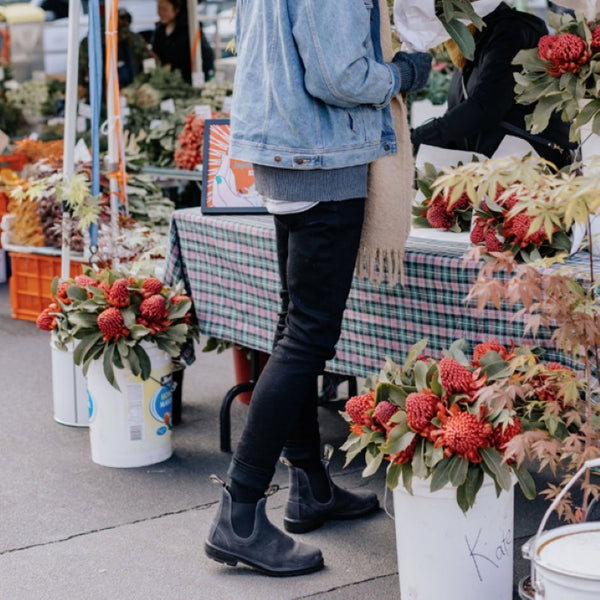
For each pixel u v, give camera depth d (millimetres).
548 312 2168
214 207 3557
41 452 3588
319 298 2469
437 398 2279
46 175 5352
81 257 5180
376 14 2400
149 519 3021
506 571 2350
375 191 2469
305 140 2340
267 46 2350
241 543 2615
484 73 3547
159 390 3432
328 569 2678
